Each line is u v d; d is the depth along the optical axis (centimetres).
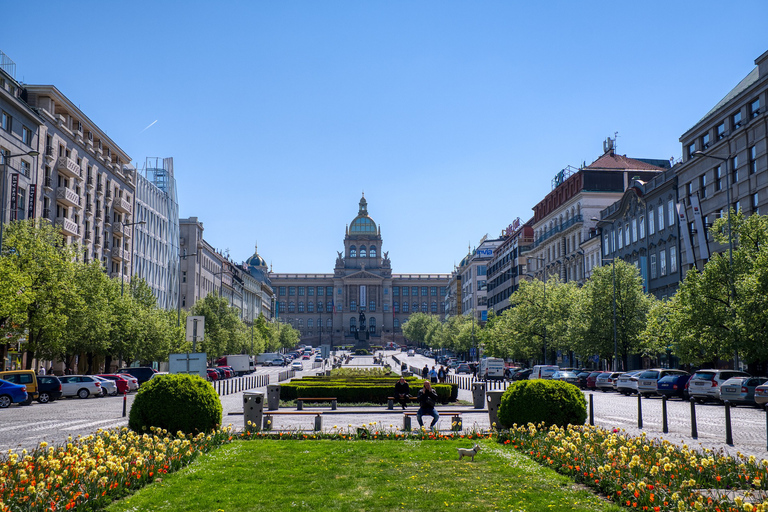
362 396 4009
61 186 6981
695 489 1171
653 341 5303
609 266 6331
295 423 2798
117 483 1227
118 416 3155
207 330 9725
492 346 10038
